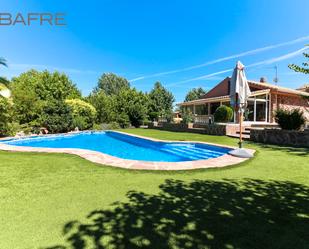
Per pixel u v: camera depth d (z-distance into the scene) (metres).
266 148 9.68
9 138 15.37
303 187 4.42
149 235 2.63
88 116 23.33
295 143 10.79
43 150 8.73
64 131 20.41
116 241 2.51
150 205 3.53
